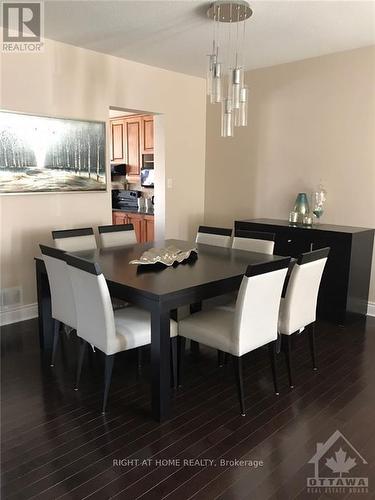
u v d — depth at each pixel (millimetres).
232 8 2969
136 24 3408
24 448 2107
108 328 2355
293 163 4691
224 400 2590
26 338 3498
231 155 5320
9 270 3801
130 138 6375
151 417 2389
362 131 4098
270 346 2650
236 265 2932
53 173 3977
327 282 3979
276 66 4680
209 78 2988
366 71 4000
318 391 2705
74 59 4016
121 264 2938
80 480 1889
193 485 1865
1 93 3537
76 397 2600
